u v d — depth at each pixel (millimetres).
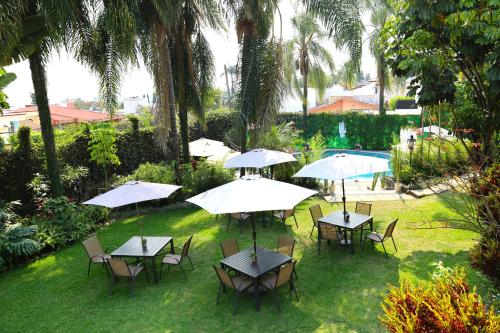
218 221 11312
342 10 11922
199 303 6516
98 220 11625
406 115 26609
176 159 14320
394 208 11422
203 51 15469
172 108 13836
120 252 7570
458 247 8109
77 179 13281
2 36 8234
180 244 9531
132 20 10422
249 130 14430
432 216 10328
